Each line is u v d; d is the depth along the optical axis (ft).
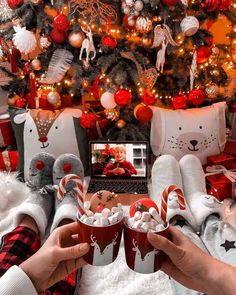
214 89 5.03
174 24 4.57
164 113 5.12
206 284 2.04
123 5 4.32
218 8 4.55
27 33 4.49
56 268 2.17
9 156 5.48
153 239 2.00
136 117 5.02
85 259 2.25
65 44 4.84
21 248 3.38
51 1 4.53
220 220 4.04
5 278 1.97
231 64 5.27
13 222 4.13
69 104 5.53
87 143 5.31
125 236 2.26
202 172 4.86
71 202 4.19
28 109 5.30
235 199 4.75
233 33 5.20
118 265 3.53
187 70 5.09
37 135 5.08
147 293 3.21
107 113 5.13
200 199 4.27
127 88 4.86
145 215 2.21
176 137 5.09
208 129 5.11
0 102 6.42
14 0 4.61
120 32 4.80
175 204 4.05
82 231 2.19
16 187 4.87
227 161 5.13
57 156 5.14
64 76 5.29
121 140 5.21
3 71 5.80
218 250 3.53
